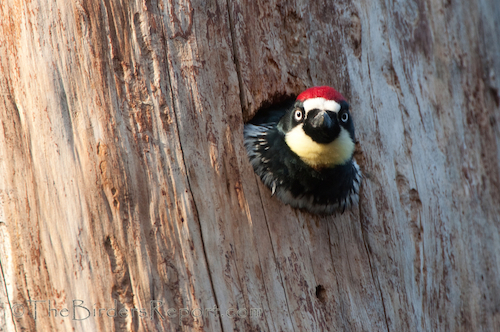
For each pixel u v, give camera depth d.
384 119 9.53
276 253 8.10
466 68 11.11
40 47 7.52
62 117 7.43
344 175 8.36
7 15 7.67
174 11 7.89
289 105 9.09
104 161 7.31
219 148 8.05
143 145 7.50
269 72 8.66
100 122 7.38
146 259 7.19
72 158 7.38
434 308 9.38
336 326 8.09
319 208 8.56
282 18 8.87
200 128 7.93
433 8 10.65
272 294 7.84
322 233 8.59
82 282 7.19
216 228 7.75
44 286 7.33
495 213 10.98
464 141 10.72
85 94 7.42
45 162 7.44
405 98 9.84
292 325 7.76
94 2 7.46
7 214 7.53
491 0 12.05
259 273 7.88
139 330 6.97
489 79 11.60
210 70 8.12
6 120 7.62
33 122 7.53
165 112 7.71
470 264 10.13
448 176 10.20
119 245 7.19
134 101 7.55
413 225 9.41
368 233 8.96
